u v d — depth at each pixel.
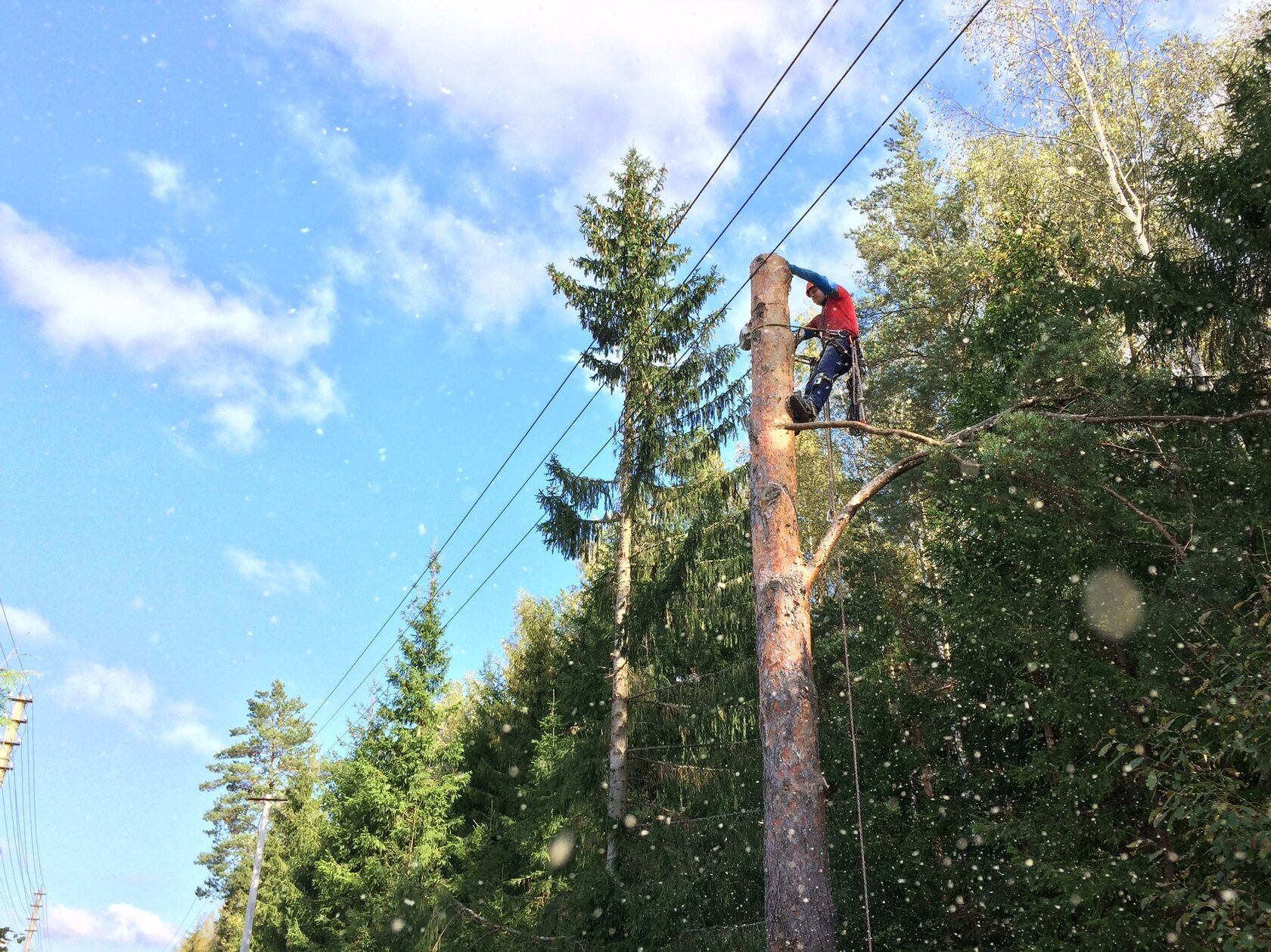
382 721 22.84
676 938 11.13
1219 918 5.88
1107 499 8.27
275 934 30.69
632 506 13.62
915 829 12.42
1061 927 9.58
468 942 13.17
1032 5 19.64
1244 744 5.40
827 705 14.44
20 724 23.45
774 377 6.93
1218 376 8.70
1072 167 18.88
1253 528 7.74
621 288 14.88
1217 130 17.73
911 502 17.73
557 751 18.05
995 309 12.57
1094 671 9.20
